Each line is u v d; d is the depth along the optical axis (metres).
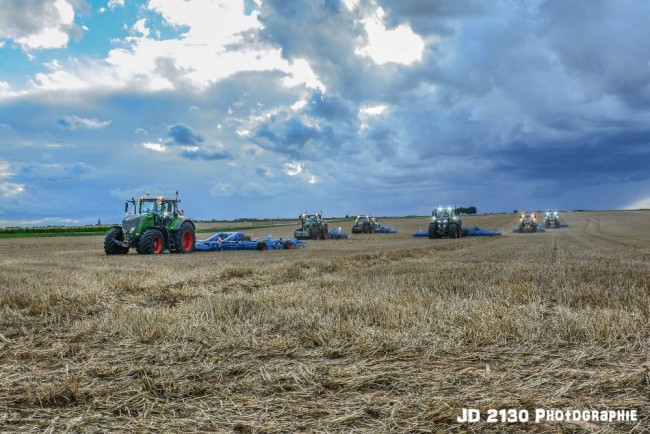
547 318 6.49
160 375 4.45
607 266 13.80
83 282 10.40
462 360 4.78
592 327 5.58
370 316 6.60
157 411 3.64
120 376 4.47
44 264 15.86
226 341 5.52
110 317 6.82
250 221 116.69
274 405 3.70
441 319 6.25
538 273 11.88
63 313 7.68
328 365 4.69
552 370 4.36
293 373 4.38
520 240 35.12
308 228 40.00
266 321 6.53
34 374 4.59
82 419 3.48
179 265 15.40
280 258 18.73
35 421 3.48
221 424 3.38
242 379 4.32
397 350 5.11
